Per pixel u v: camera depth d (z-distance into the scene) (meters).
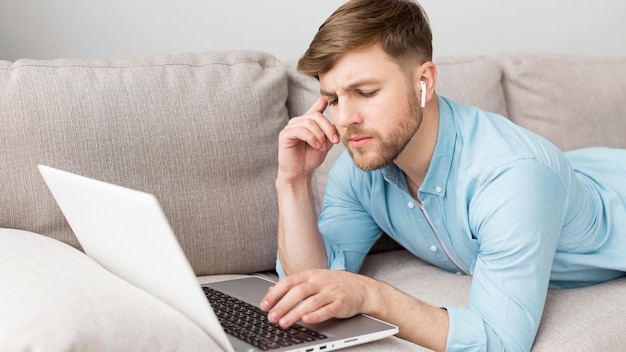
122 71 1.68
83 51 2.13
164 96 1.67
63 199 1.30
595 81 2.22
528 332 1.32
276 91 1.80
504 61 2.19
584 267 1.59
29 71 1.60
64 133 1.57
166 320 1.04
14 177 1.54
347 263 1.70
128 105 1.63
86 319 0.97
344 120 1.35
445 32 2.52
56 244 1.37
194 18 2.22
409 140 1.38
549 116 2.15
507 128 1.49
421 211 1.59
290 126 1.55
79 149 1.57
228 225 1.69
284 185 1.60
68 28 2.10
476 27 2.56
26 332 0.94
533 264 1.33
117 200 1.08
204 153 1.67
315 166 1.59
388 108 1.34
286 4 2.31
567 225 1.53
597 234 1.61
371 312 1.29
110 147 1.59
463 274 1.69
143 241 1.09
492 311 1.32
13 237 1.38
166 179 1.63
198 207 1.66
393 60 1.34
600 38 2.74
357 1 1.35
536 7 2.63
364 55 1.32
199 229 1.66
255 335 1.20
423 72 1.39
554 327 1.42
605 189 1.71
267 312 1.32
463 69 2.06
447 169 1.47
